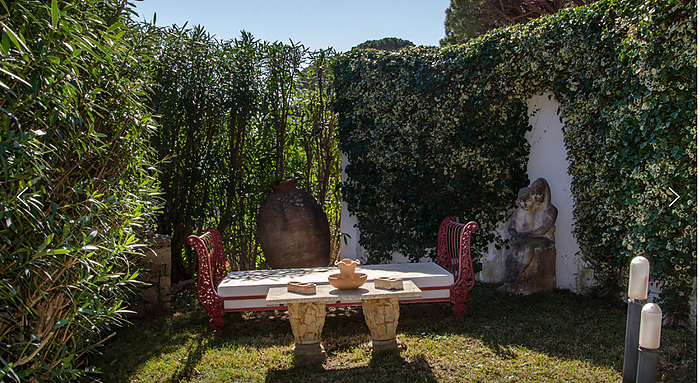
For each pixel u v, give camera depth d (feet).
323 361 11.05
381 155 20.17
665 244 12.24
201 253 13.17
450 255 16.39
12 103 5.54
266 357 11.39
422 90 19.04
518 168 18.69
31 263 6.21
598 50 14.38
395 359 10.99
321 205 21.98
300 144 22.02
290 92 21.39
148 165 10.11
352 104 20.62
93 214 7.33
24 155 5.72
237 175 21.02
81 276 7.01
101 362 11.31
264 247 19.11
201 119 20.30
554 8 36.22
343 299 10.42
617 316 13.98
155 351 12.06
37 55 5.98
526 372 10.15
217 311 13.10
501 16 38.75
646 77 12.16
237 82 20.21
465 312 14.78
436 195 19.75
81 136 7.30
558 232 17.80
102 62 7.72
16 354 7.11
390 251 20.80
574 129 15.93
